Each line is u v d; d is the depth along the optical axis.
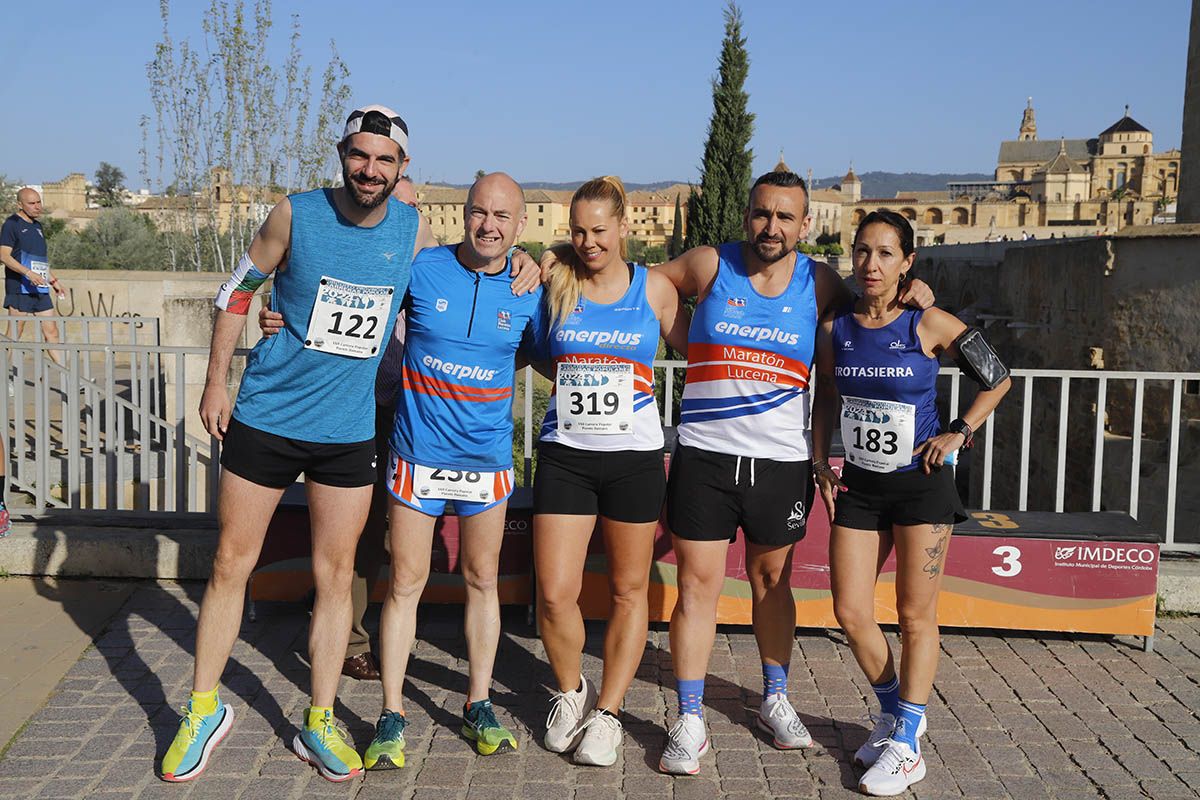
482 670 4.00
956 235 67.12
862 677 4.66
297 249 3.51
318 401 3.61
